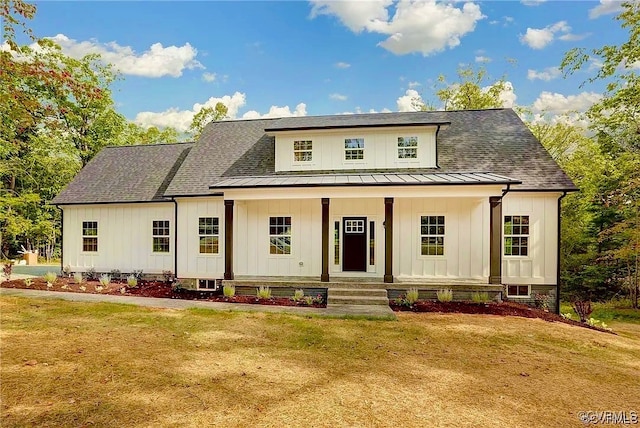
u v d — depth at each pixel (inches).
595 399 191.9
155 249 593.6
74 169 1153.4
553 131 989.2
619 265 682.8
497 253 437.1
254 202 520.1
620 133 696.4
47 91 896.9
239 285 471.2
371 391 192.2
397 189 449.1
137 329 299.6
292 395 185.0
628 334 396.2
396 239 489.7
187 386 192.4
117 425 150.9
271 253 517.0
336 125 534.6
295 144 562.3
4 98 381.4
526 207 483.2
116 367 215.0
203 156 625.0
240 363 230.2
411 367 230.4
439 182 435.8
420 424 158.2
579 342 301.1
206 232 545.0
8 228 971.9
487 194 436.1
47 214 1124.5
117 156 737.6
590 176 764.0
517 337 305.6
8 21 350.9
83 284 533.0
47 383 190.2
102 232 614.9
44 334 277.7
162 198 585.3
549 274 477.7
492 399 186.9
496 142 561.3
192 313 361.7
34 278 580.4
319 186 458.9
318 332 303.7
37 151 1040.2
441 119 562.3
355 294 434.0
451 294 425.1
